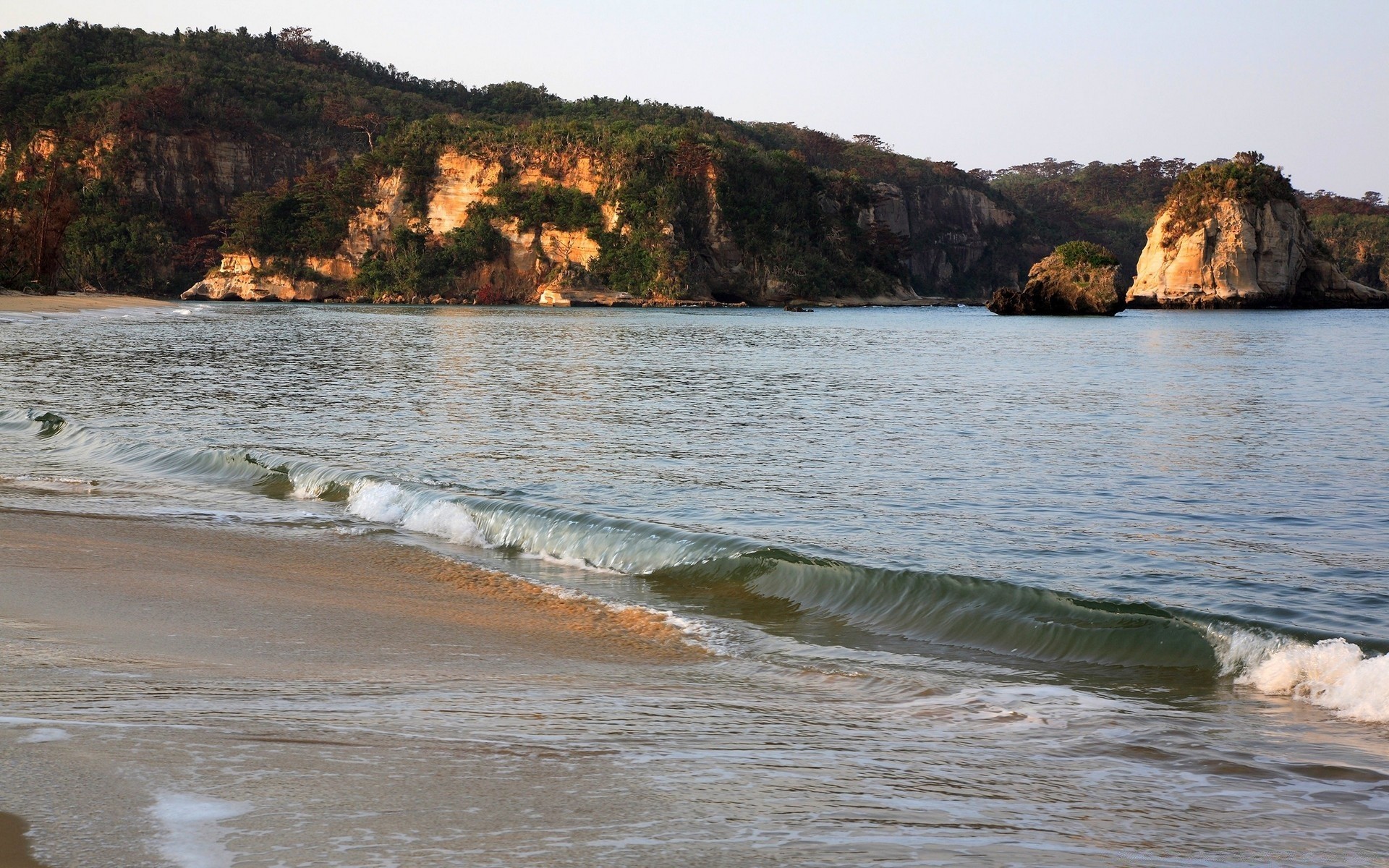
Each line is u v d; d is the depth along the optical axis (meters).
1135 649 8.59
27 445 19.64
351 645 7.96
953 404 29.78
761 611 10.05
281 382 33.66
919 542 12.66
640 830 4.19
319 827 3.99
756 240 174.62
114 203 184.12
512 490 15.87
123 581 9.80
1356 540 12.92
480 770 4.85
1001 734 6.31
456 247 171.50
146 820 3.94
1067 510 14.73
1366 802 5.16
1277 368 44.78
